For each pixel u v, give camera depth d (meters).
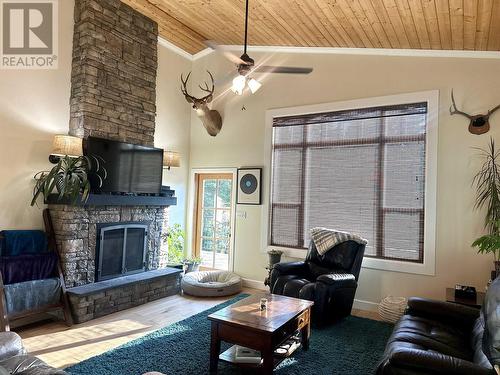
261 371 2.64
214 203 6.34
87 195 4.04
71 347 3.27
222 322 2.74
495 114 4.05
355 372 2.91
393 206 4.60
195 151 6.40
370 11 3.66
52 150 4.32
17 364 1.92
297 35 4.81
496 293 2.35
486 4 2.99
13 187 3.98
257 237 5.66
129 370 2.83
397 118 4.61
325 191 5.11
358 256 4.32
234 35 5.34
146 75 5.22
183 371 2.84
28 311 3.58
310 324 3.64
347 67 4.98
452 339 2.58
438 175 4.29
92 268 4.35
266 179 5.60
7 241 3.74
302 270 4.54
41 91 4.23
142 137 5.15
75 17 4.54
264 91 5.68
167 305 4.59
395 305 4.18
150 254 5.20
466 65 4.21
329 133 5.10
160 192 5.23
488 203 4.00
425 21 3.60
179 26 5.46
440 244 4.25
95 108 4.49
